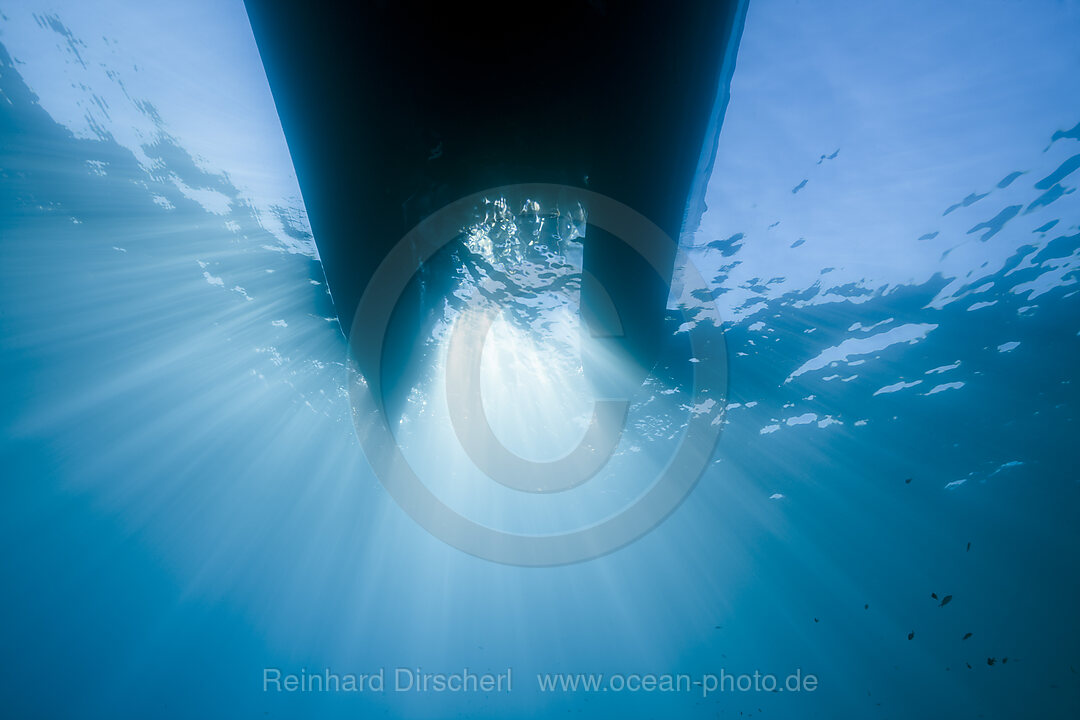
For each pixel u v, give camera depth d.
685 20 2.79
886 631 16.08
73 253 6.27
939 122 4.77
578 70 2.85
